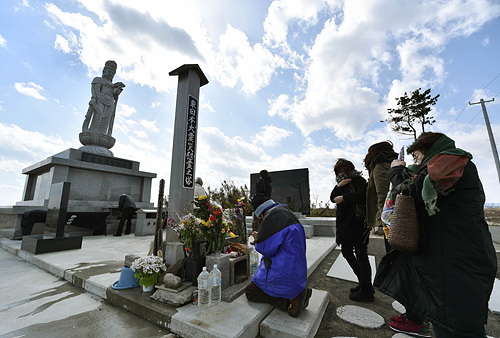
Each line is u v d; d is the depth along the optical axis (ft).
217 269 7.24
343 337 5.99
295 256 6.29
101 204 27.37
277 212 6.81
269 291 6.45
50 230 16.16
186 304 6.91
